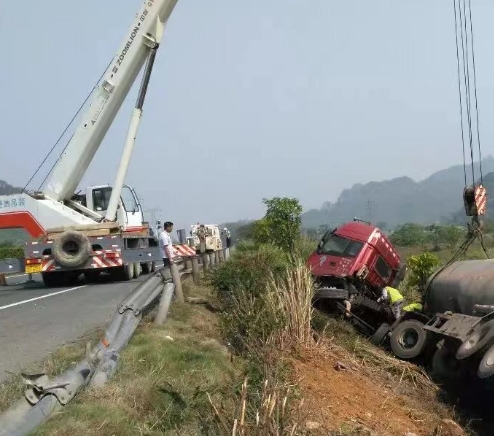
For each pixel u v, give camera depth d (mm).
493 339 9094
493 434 8523
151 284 9719
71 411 5707
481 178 13156
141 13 17719
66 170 18203
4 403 5973
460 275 11406
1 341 9617
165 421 6141
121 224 19391
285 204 23797
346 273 13875
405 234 46844
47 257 17703
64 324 10977
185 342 9078
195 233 23938
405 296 16188
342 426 6957
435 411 9141
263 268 13258
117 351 7441
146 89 18031
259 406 6008
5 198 17875
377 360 11023
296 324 10148
